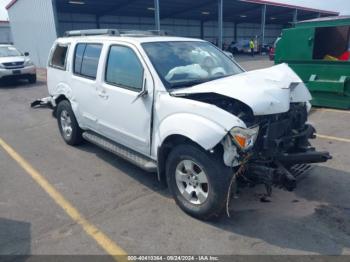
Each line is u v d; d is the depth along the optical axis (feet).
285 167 11.70
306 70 27.40
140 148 13.32
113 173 15.55
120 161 17.06
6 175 15.67
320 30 27.61
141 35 15.55
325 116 24.50
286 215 11.45
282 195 12.85
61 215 11.95
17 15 80.28
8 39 136.36
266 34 167.53
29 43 77.61
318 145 18.22
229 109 10.91
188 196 11.41
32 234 10.82
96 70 15.53
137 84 12.96
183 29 132.16
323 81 26.27
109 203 12.73
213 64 14.34
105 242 10.30
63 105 19.06
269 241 10.08
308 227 10.73
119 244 10.18
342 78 25.25
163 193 13.42
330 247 9.72
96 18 106.83
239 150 9.91
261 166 10.33
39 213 12.13
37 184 14.58
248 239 10.21
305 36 26.63
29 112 29.86
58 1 81.15
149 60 12.51
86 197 13.26
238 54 119.44
